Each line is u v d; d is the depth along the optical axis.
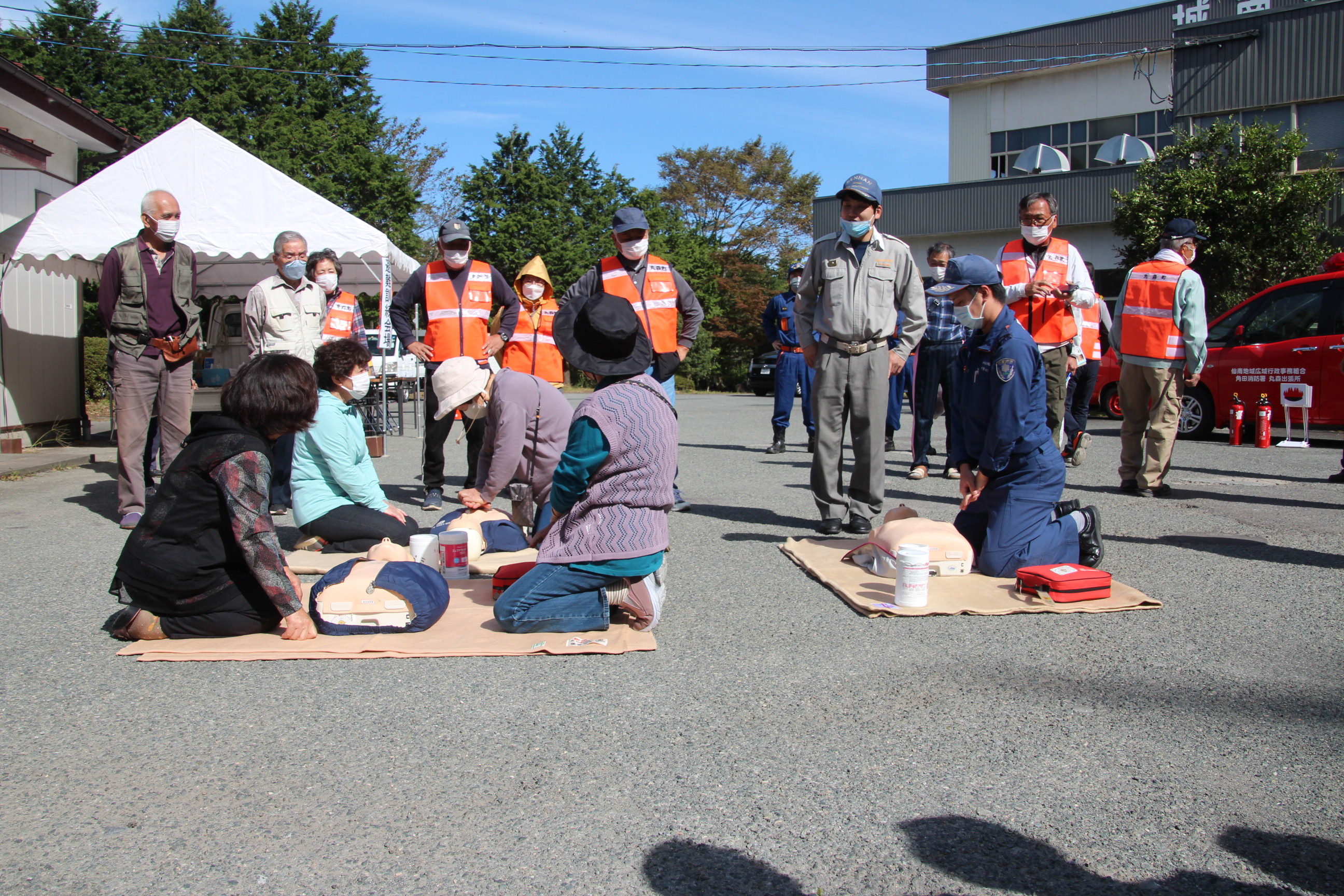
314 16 41.31
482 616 4.05
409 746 2.78
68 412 12.02
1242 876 2.11
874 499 5.84
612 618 3.99
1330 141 20.52
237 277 12.97
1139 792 2.49
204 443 3.60
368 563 3.91
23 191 11.36
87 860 2.19
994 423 4.54
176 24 39.38
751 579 4.76
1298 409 10.59
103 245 9.07
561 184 40.47
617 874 2.12
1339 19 20.14
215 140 9.26
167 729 2.92
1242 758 2.67
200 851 2.23
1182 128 22.17
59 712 3.05
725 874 2.12
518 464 4.94
